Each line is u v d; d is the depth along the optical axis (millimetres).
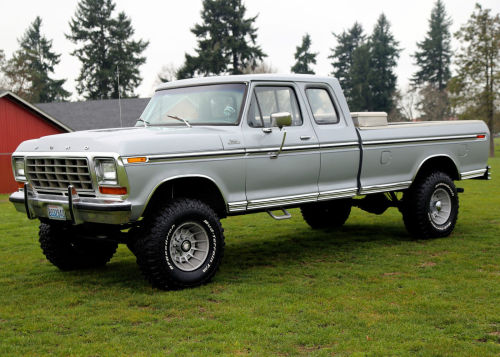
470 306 4816
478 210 10812
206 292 5398
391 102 71562
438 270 6086
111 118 34875
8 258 7465
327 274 6062
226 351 3906
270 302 5035
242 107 5996
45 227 6340
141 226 5500
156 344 4051
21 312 4938
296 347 3975
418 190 7586
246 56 50469
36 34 75375
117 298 5301
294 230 9180
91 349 3994
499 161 36562
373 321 4473
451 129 7969
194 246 5691
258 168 5980
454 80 56594
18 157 6027
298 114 6500
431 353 3816
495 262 6387
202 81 6414
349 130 6875
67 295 5473
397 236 8258
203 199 6035
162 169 5250
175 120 6340
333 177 6730
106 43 56906
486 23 55469
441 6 82688
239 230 9375
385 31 77438
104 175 5109
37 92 64750
